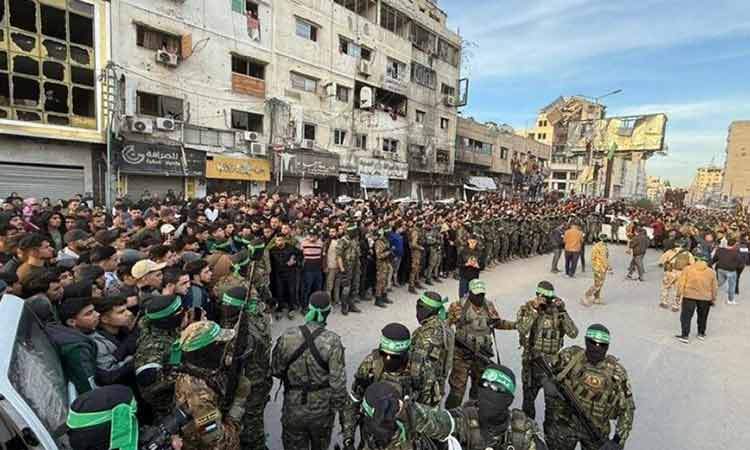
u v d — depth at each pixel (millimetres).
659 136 42500
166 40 17469
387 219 10359
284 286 7871
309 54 23562
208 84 18891
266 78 21547
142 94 16844
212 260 5273
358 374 3162
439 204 20719
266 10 21234
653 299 10875
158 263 4512
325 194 22781
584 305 10000
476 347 4508
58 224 7340
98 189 15562
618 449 2623
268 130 21625
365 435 2361
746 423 4965
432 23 33438
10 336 2172
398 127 30609
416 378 3277
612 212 26000
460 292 8672
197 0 18156
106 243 5770
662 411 5188
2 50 13016
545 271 14094
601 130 46750
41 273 3820
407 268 10617
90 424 1617
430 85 33656
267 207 12211
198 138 18469
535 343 4457
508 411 2396
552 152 63844
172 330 2955
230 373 2633
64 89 14273
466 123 40469
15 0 13172
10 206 8484
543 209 19656
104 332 3279
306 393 3322
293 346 3357
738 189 72188
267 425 4480
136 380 2803
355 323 7645
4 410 1804
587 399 3434
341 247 8156
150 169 16406
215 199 14023
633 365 6566
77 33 14492
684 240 12953
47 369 2359
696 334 8219
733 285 11047
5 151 13438
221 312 4254
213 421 2271
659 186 126188
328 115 24953
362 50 27594
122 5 15688
